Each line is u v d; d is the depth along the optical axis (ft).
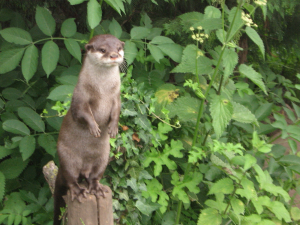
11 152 9.73
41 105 10.34
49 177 9.21
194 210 10.35
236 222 9.36
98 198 8.34
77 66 10.00
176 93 10.13
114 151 9.24
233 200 9.34
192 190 9.57
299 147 12.45
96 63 8.25
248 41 14.10
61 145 8.39
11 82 10.40
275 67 17.52
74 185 8.40
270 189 9.39
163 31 11.14
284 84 14.43
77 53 9.43
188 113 9.71
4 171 9.76
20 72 10.53
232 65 9.24
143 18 10.43
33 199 9.71
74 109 8.30
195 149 9.61
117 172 9.33
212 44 10.93
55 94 9.23
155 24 11.09
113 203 9.29
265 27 13.71
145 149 9.65
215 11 9.78
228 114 9.17
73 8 11.00
